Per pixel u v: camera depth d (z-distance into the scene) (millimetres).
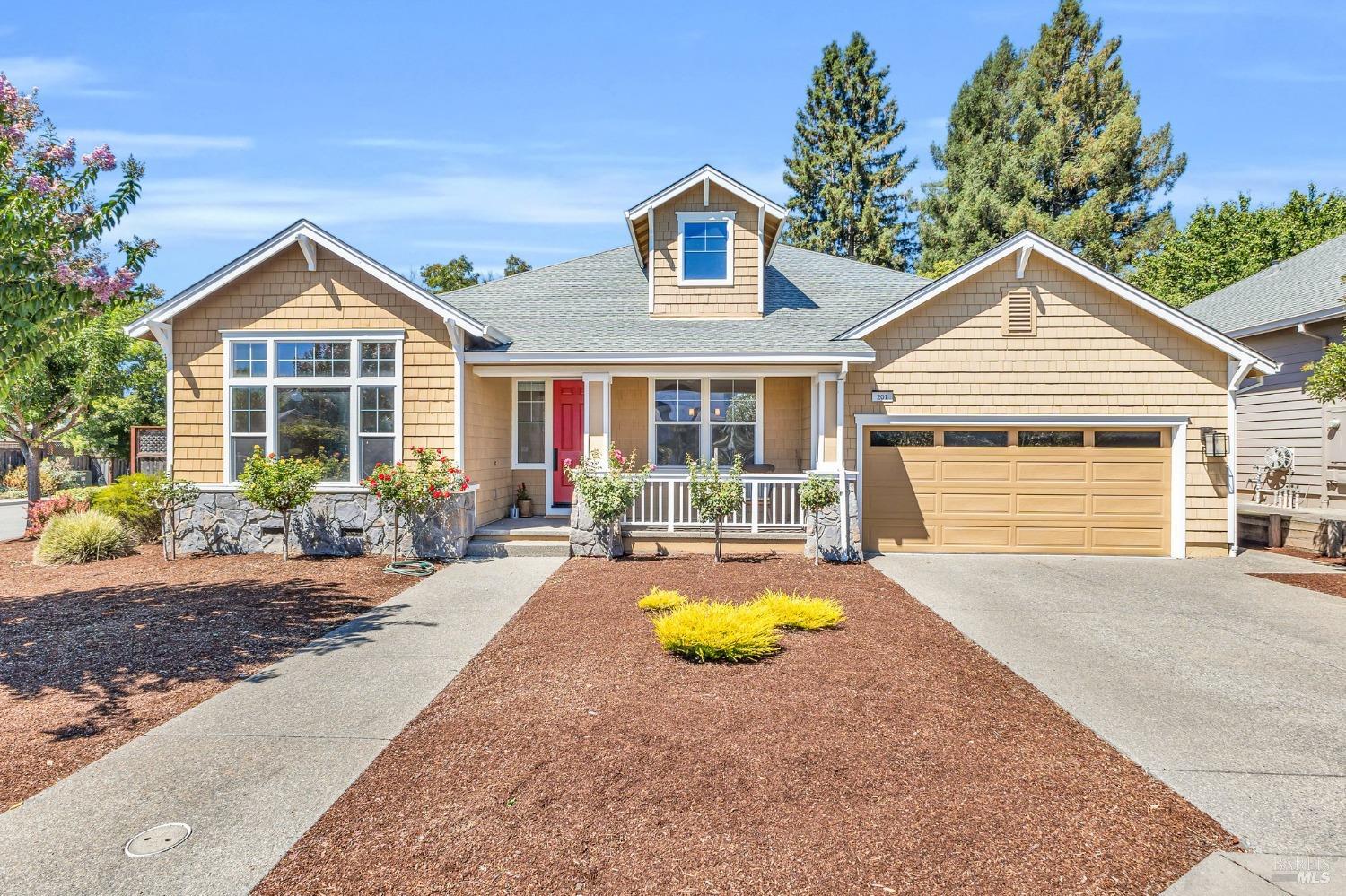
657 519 11898
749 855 3211
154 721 4793
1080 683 5621
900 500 11734
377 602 8055
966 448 11695
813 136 38938
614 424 12648
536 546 10836
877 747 4316
